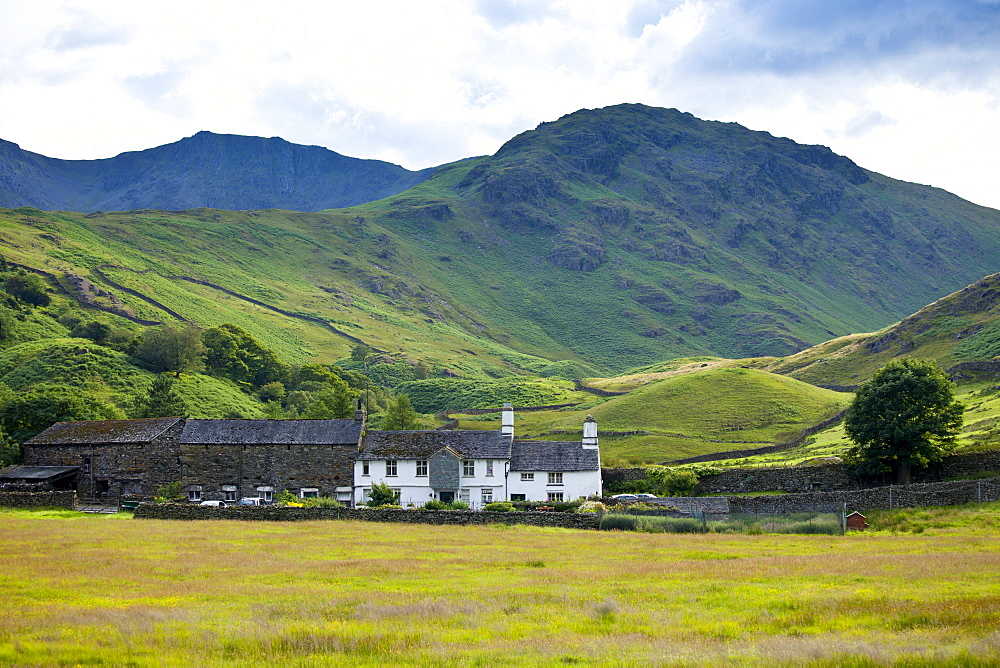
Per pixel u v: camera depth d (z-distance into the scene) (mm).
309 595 38156
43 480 98500
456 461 98500
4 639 29172
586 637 29641
